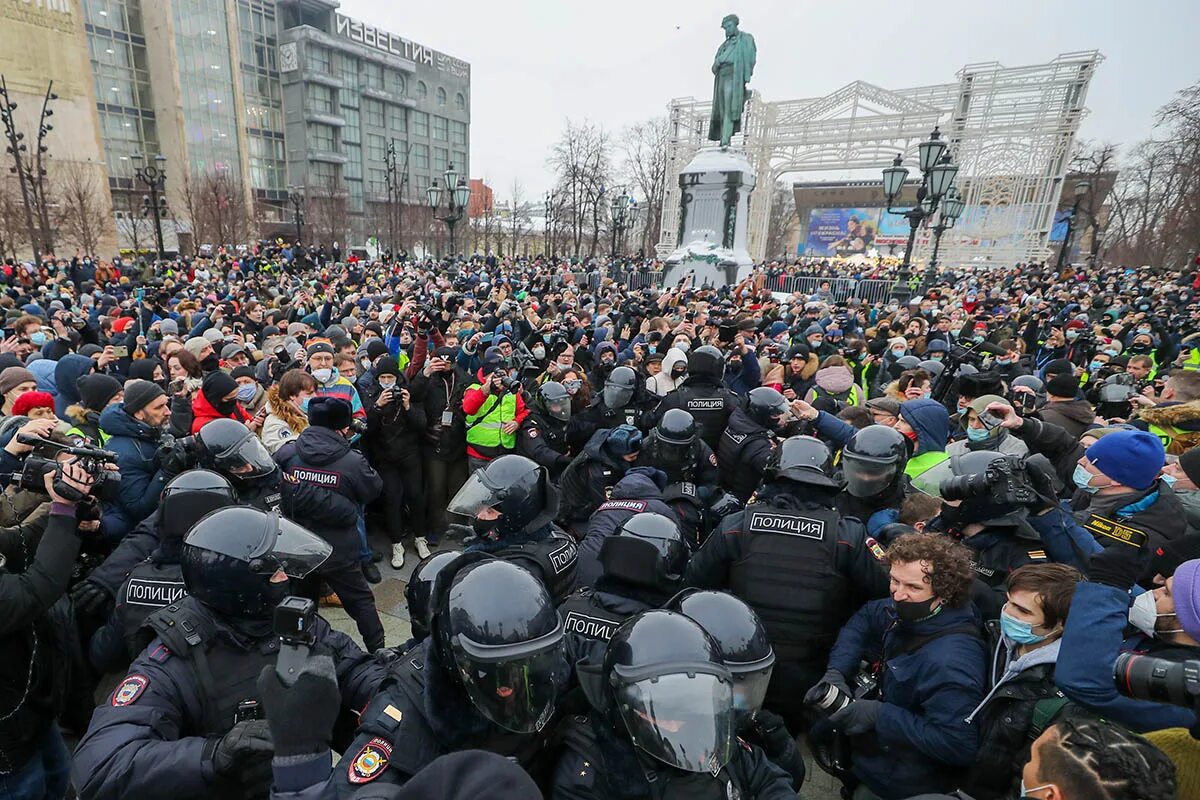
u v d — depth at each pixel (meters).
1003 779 1.81
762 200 37.28
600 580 2.13
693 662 1.33
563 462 4.73
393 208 56.78
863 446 2.84
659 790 1.36
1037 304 14.59
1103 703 1.63
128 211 44.03
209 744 1.49
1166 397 4.56
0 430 3.12
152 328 7.67
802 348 6.16
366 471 3.40
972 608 2.16
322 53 59.66
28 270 19.67
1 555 1.91
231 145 53.72
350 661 1.97
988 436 3.81
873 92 33.47
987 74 31.16
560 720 1.60
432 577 1.91
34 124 36.16
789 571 2.52
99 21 45.19
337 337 6.34
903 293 12.97
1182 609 1.64
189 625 1.72
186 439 2.91
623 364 6.48
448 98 75.62
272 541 1.74
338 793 1.31
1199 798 1.58
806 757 3.01
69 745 2.80
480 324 9.45
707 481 3.82
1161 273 28.88
